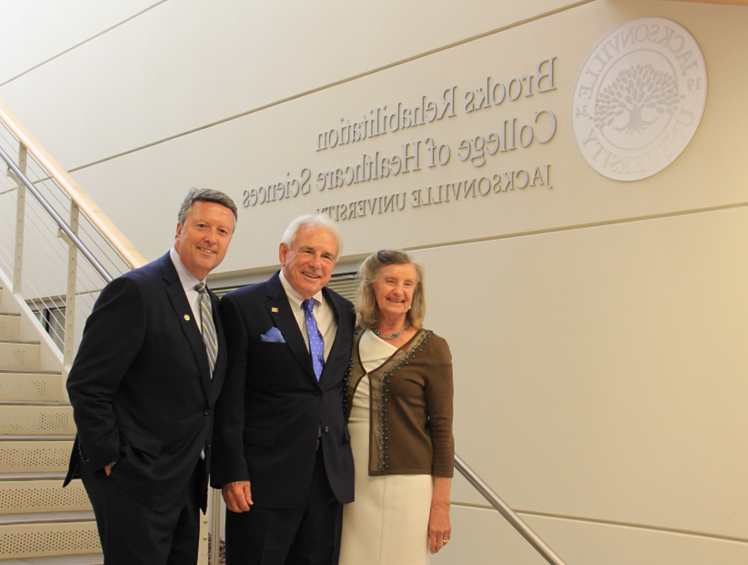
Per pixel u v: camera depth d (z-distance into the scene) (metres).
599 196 3.63
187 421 2.14
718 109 3.28
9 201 7.44
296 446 2.23
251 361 2.30
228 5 5.71
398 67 4.55
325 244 2.34
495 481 3.87
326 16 5.00
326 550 2.27
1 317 4.47
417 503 2.30
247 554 2.20
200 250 2.25
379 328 2.46
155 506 2.06
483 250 4.05
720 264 3.25
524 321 3.85
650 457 3.37
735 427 3.15
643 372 3.42
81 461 2.15
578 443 3.60
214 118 5.70
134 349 2.08
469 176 4.14
